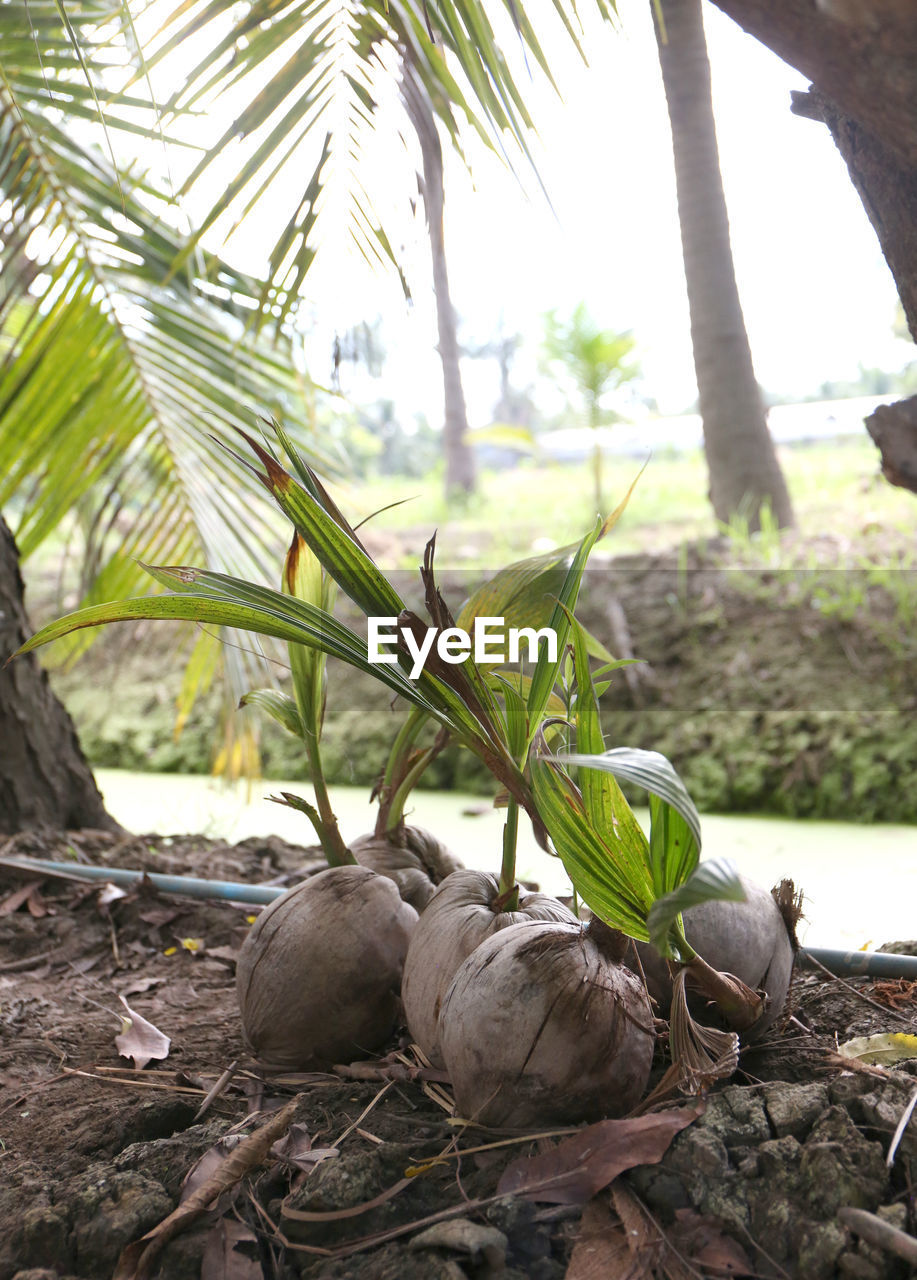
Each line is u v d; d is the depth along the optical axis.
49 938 1.84
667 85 4.19
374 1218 1.07
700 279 4.40
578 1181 1.05
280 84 1.69
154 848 2.30
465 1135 1.15
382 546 5.63
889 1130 1.07
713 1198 1.03
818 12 1.07
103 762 4.75
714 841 2.97
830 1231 0.99
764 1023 1.27
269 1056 1.34
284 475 1.12
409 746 1.50
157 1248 1.06
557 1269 1.01
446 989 1.22
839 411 7.56
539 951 1.12
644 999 1.15
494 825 3.20
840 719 3.45
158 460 2.76
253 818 3.46
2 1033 1.53
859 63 1.08
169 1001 1.63
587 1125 1.12
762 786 3.43
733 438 4.46
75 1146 1.22
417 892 1.44
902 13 1.03
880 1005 1.43
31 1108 1.33
